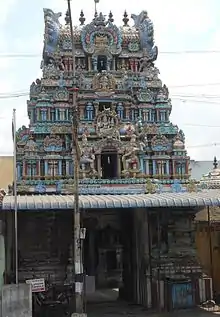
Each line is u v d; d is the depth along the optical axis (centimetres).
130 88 3228
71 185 2912
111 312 2519
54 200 2327
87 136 3031
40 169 2986
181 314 2383
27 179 2959
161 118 3225
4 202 2230
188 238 2720
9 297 1916
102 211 3020
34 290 2055
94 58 3272
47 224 2783
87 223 3014
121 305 2767
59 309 2323
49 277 2698
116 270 3947
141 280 2750
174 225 2717
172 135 3189
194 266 2617
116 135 3039
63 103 3134
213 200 2344
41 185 2928
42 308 2314
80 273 2036
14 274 2531
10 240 2594
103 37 3312
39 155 3011
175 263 2623
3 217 2386
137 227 2859
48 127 3073
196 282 2580
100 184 2919
